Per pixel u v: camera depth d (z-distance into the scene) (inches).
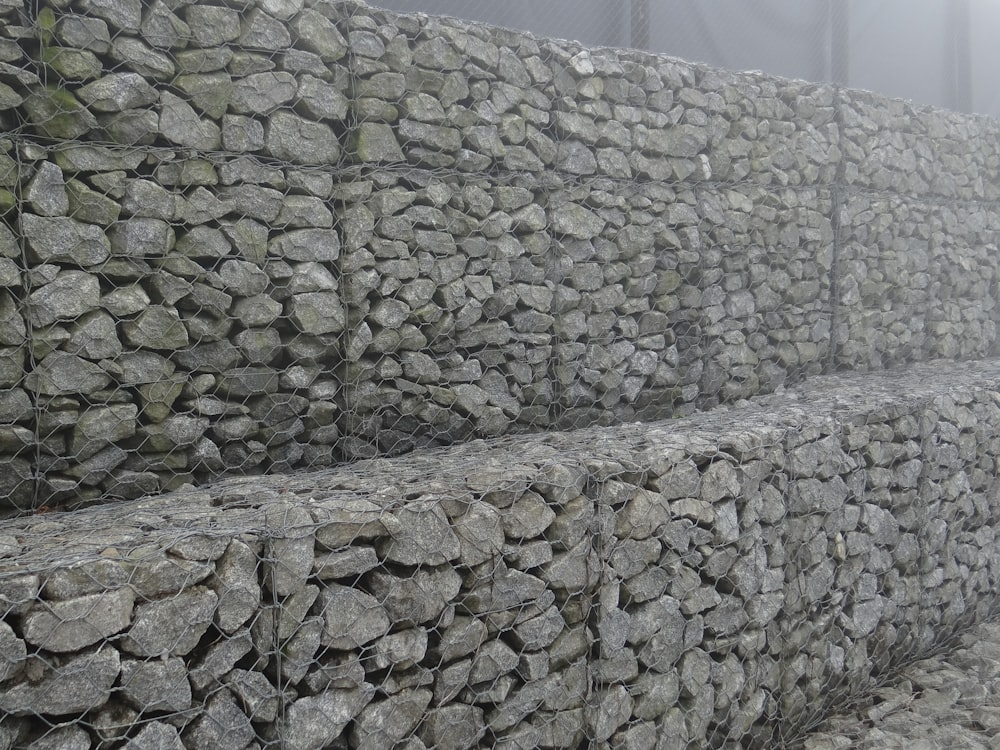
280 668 89.2
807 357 218.8
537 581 111.4
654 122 185.8
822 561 153.0
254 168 134.4
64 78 119.0
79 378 120.7
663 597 126.3
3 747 73.1
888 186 240.8
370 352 146.8
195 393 130.6
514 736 108.5
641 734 121.9
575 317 171.6
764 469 142.0
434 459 136.7
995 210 280.5
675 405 190.4
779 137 212.1
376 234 146.2
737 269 202.1
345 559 94.5
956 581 185.6
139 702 80.1
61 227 118.7
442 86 154.1
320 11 140.6
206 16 129.7
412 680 99.7
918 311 251.4
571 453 128.6
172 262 127.6
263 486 115.0
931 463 178.9
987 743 141.2
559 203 169.9
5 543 92.1
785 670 145.3
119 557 81.3
